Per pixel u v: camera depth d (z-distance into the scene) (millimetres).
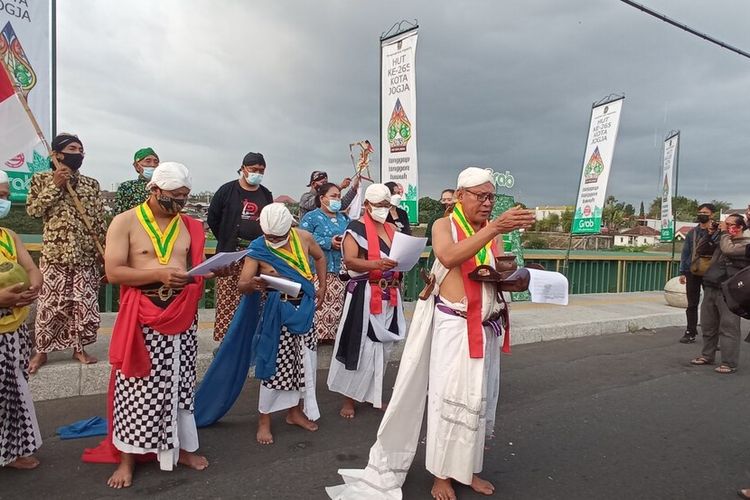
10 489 3338
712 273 6844
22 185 6203
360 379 4738
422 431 4480
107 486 3402
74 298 4766
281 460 3877
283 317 4137
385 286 4758
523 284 3287
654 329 9664
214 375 4383
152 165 5238
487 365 3355
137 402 3344
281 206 4062
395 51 8375
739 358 7492
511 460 4043
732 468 3998
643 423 4887
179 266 3453
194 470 3664
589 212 11945
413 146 8289
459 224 3291
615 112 11344
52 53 6445
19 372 3447
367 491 3352
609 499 3490
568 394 5680
